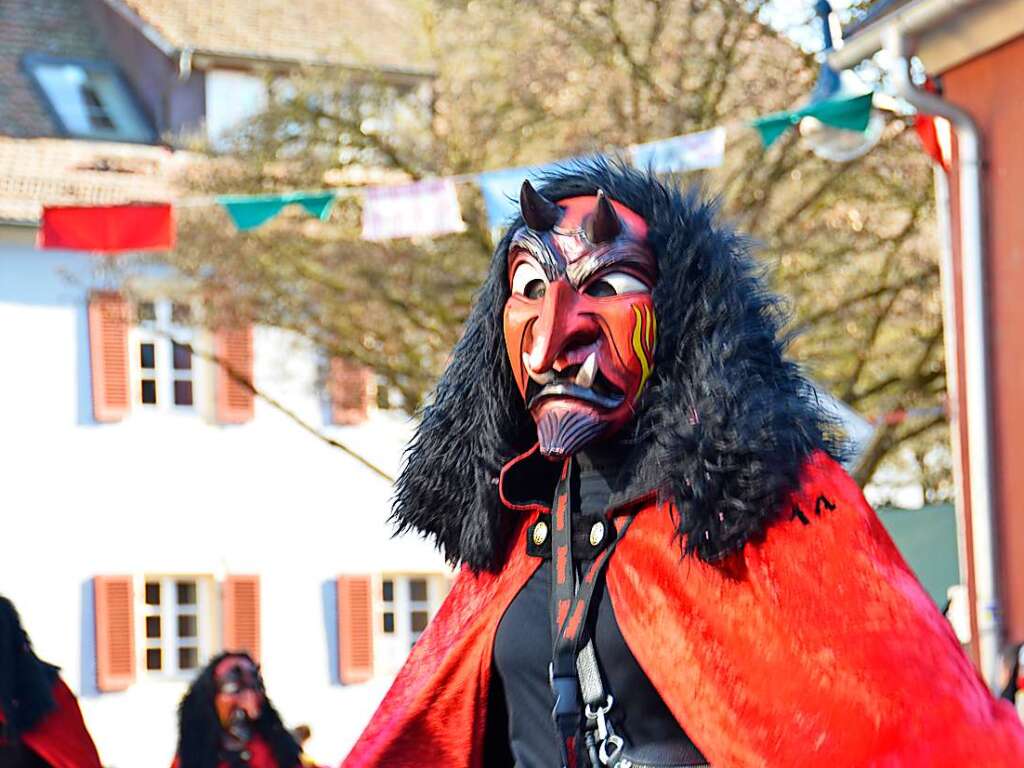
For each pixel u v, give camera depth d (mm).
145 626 30156
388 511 4141
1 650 9219
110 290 23703
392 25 33812
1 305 29453
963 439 12367
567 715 3576
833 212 20062
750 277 3637
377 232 12094
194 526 30531
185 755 9609
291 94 21719
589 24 20094
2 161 30969
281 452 31188
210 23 32531
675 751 3520
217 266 21109
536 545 3811
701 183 3812
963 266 12258
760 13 19656
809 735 3199
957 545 16984
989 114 12133
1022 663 8125
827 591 3248
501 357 3898
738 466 3330
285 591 31047
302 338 22828
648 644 3459
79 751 9344
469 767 3922
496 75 20500
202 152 21719
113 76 34094
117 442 30062
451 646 3941
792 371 3586
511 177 12070
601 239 3609
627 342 3559
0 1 35125
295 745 9773
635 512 3596
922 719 3100
